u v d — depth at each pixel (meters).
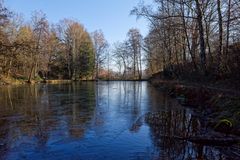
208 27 27.22
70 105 20.00
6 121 13.83
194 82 27.56
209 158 8.01
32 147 9.34
